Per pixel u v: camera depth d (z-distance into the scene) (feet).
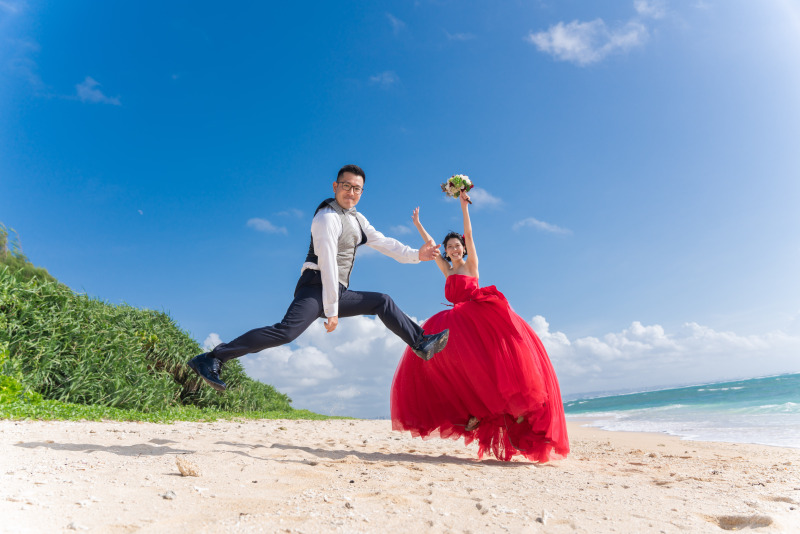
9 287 23.40
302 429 24.40
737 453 17.78
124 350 27.37
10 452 9.46
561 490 9.26
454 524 6.61
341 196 12.63
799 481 10.84
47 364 22.44
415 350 12.73
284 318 11.79
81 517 5.94
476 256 16.79
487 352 14.15
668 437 25.53
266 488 7.96
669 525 7.10
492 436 14.82
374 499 7.57
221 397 36.32
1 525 5.44
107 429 14.80
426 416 15.28
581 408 94.38
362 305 12.51
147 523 5.87
